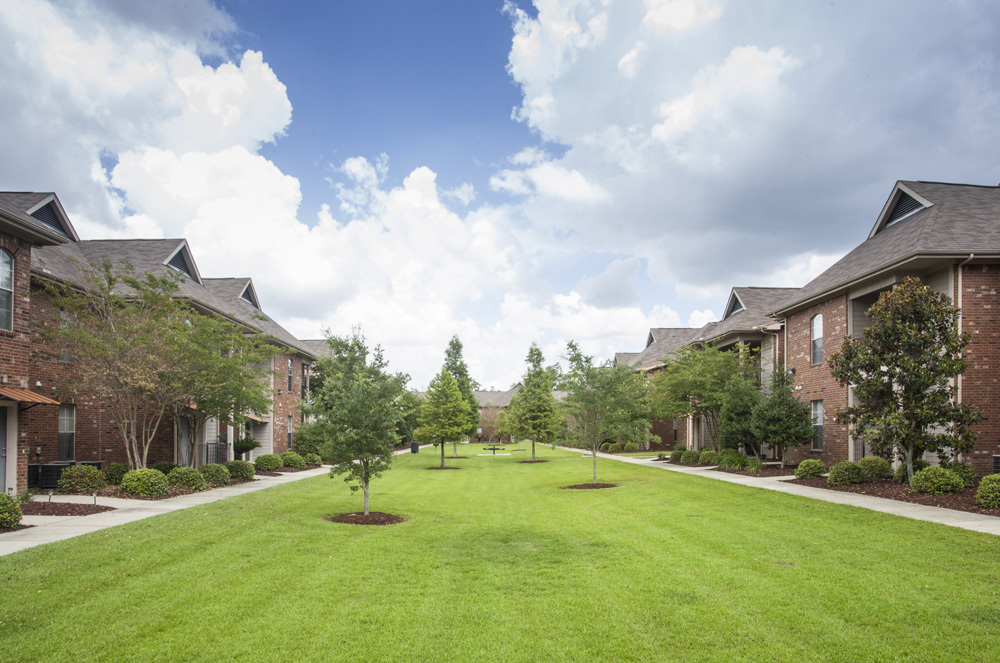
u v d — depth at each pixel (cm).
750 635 558
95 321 1529
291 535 1009
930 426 1391
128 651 525
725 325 2973
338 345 2973
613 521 1187
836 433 1944
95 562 797
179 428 1928
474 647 538
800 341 2209
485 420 7275
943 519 1036
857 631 561
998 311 1488
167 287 1612
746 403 2205
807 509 1211
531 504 1478
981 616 583
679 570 782
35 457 1683
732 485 1669
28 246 1438
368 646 539
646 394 2827
